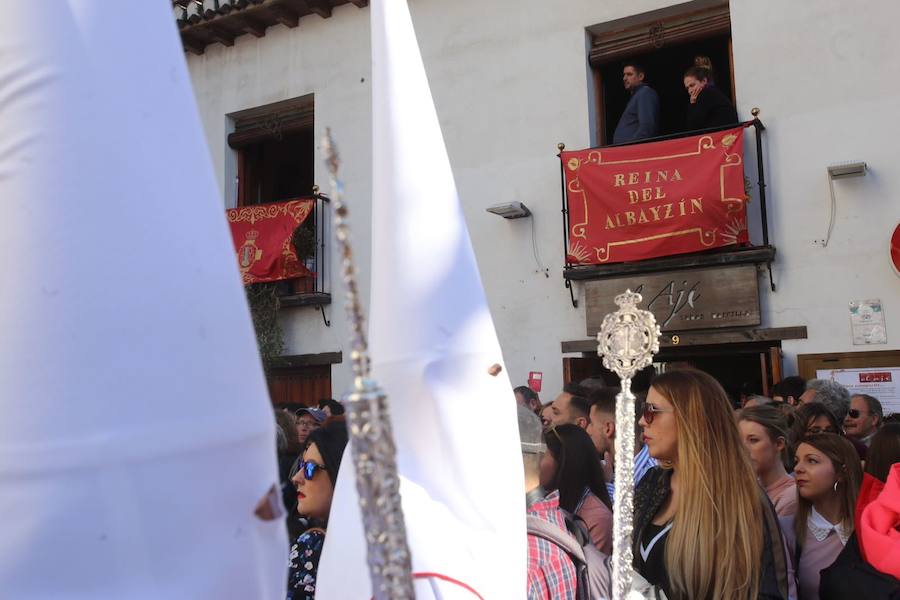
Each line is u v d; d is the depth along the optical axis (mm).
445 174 1484
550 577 2047
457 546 1412
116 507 822
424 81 1495
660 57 10414
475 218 9273
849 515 2832
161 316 873
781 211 7766
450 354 1431
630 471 1696
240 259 10078
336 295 9930
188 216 924
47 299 839
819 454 2857
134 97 916
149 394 852
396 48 1484
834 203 7555
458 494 1433
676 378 2484
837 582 2342
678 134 8234
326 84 10500
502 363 1492
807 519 2906
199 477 863
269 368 10031
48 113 867
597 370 8602
